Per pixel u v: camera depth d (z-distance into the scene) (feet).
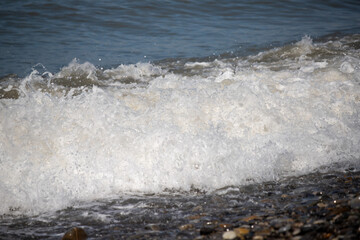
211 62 108.47
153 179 56.49
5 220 47.67
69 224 46.11
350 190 50.93
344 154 63.87
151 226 43.93
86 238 41.70
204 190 55.26
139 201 52.01
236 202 50.03
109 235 42.45
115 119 62.90
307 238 36.83
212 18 172.24
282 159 60.80
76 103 65.26
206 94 70.59
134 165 57.36
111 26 156.97
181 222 45.03
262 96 71.87
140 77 94.63
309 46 114.32
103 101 65.82
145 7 180.86
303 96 74.74
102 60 114.21
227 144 60.75
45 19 161.17
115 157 57.88
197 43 134.21
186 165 57.98
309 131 67.00
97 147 58.70
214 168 57.93
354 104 74.28
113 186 55.36
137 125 62.39
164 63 108.78
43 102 64.95
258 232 39.34
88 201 52.24
